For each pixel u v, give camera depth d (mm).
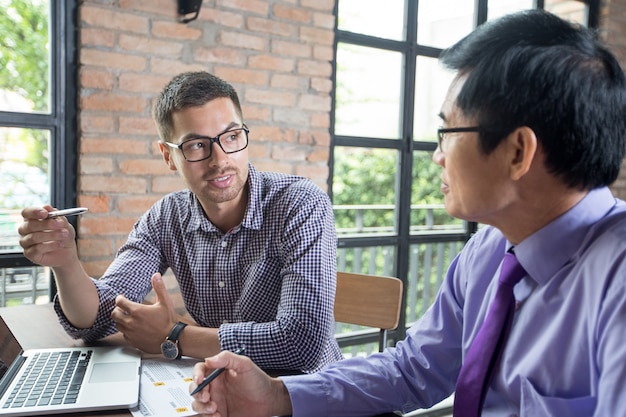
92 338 1202
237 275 1312
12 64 2180
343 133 2988
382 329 1604
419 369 953
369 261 3186
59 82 2221
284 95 2660
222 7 2467
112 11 2232
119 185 2305
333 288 1210
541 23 678
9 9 2166
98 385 912
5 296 2250
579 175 687
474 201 713
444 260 3523
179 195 1431
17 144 2197
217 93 1208
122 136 2299
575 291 698
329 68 2779
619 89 679
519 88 656
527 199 708
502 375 763
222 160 1201
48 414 818
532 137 657
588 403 663
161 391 912
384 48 3057
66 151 2258
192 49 2414
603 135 672
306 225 1229
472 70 689
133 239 1410
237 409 860
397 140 3158
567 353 692
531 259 740
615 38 3779
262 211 1292
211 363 833
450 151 715
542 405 694
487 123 675
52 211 1142
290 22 2645
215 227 1322
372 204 3141
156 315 1091
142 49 2305
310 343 1105
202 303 1359
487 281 874
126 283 1307
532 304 744
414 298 3436
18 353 1188
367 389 925
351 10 2951
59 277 1157
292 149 2709
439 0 3250
